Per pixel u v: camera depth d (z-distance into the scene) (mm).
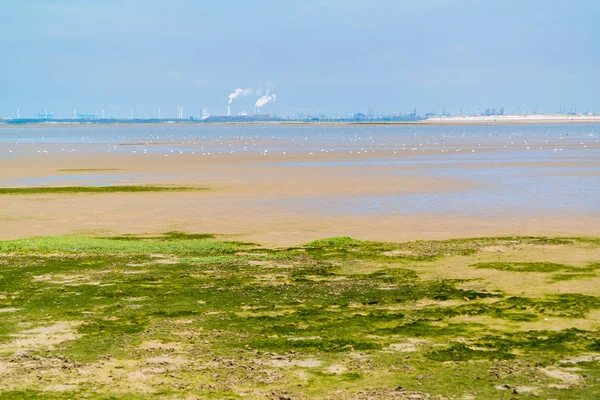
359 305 20125
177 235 32844
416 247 29047
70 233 33344
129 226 35344
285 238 31875
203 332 17562
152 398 13383
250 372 14727
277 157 90812
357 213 39312
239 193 48562
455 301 20500
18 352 16031
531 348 16109
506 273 24062
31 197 46562
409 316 18922
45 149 117062
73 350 16188
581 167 70625
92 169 71000
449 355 15672
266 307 19891
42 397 13414
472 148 115375
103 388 13883
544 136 185500
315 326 18000
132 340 16922
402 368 14867
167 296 21094
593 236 31562
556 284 22344
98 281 23047
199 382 14180
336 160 84125
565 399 13094
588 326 17781
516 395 13312
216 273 24344
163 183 55781
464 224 35594
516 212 39438
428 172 65312
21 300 20609
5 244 28969
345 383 14062
